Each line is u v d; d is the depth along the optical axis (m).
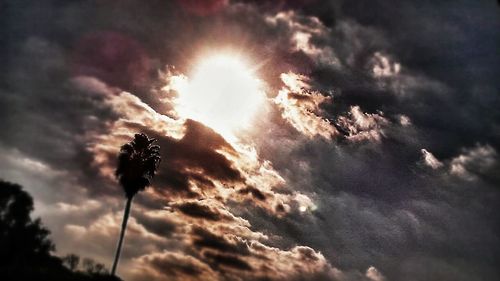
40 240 58.09
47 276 51.47
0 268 49.94
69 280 52.56
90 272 58.88
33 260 54.41
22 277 49.91
